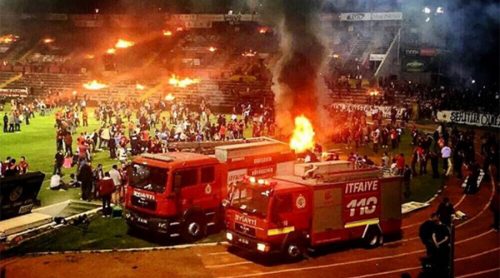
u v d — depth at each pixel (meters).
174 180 20.34
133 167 21.41
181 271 18.09
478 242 22.20
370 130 45.44
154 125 51.62
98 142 40.81
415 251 20.72
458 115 55.19
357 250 20.75
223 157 22.09
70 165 33.91
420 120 57.03
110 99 66.88
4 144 41.47
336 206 19.88
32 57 90.19
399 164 28.69
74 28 96.38
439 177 33.72
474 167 30.27
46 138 44.53
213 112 64.12
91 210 24.59
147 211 20.66
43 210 24.27
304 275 18.06
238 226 19.38
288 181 19.77
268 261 19.33
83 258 19.11
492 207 23.88
